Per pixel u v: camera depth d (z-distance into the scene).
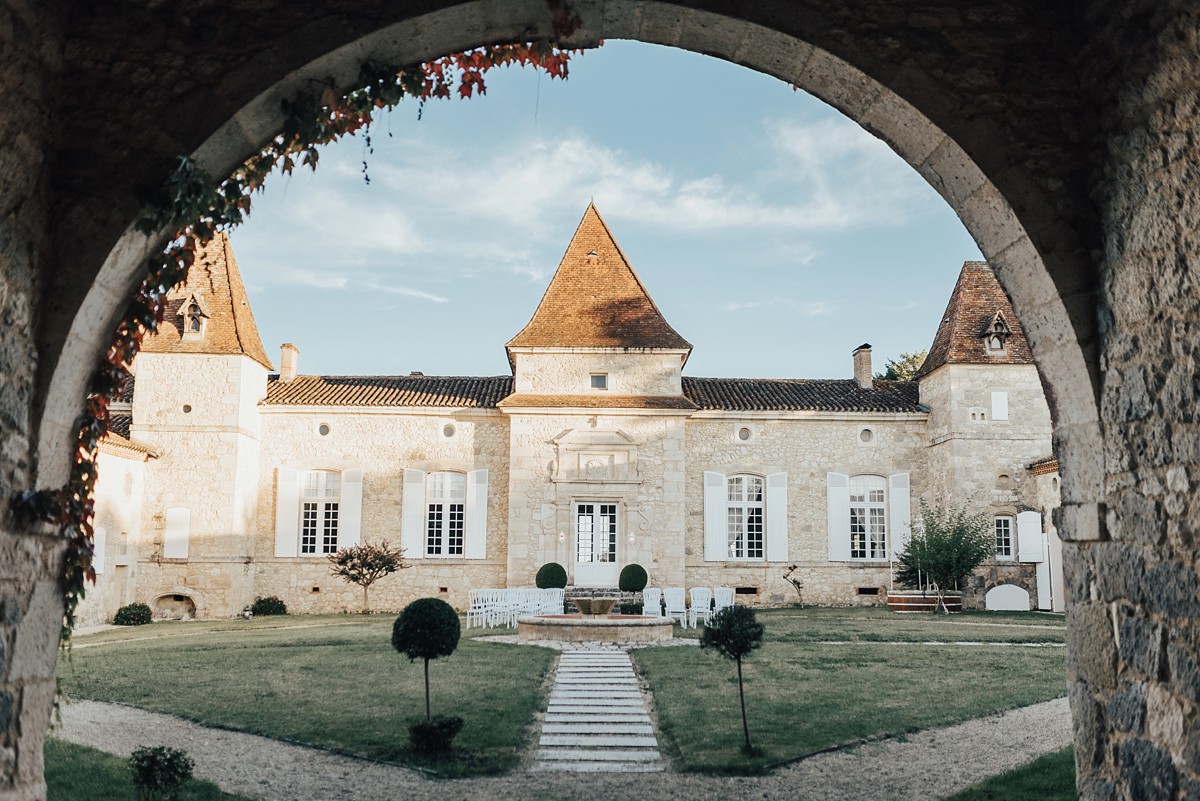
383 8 5.08
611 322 27.12
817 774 7.50
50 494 4.46
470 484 26.88
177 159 4.82
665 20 5.29
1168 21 4.33
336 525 26.84
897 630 18.75
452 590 26.45
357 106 5.40
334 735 8.66
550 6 5.14
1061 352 5.06
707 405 27.80
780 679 11.94
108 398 5.16
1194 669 4.03
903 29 5.19
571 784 7.25
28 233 4.52
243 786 7.02
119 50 4.93
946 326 28.48
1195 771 3.99
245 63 4.98
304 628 20.25
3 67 4.32
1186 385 4.16
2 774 4.27
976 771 7.51
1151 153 4.46
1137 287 4.55
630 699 10.72
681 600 20.36
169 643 16.80
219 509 24.89
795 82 5.58
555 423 26.22
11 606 4.35
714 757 7.97
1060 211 5.00
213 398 25.31
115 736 8.59
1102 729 4.73
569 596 24.34
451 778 7.39
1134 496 4.52
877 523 27.80
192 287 26.00
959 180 5.29
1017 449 26.38
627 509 25.88
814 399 28.70
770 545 27.33
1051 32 5.20
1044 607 25.53
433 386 28.67
